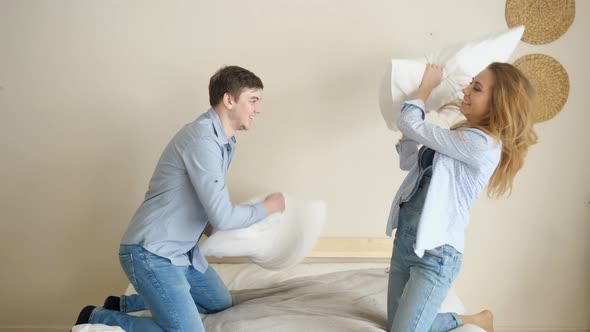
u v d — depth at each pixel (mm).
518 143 1627
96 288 2629
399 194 1808
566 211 2555
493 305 2652
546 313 2660
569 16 2316
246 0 2299
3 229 2523
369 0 2303
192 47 2344
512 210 2559
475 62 1826
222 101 1646
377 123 2436
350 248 2506
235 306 2023
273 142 2461
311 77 2383
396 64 1852
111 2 2295
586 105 2416
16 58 2336
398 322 1680
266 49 2348
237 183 2512
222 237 2029
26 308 2633
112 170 2480
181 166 1615
